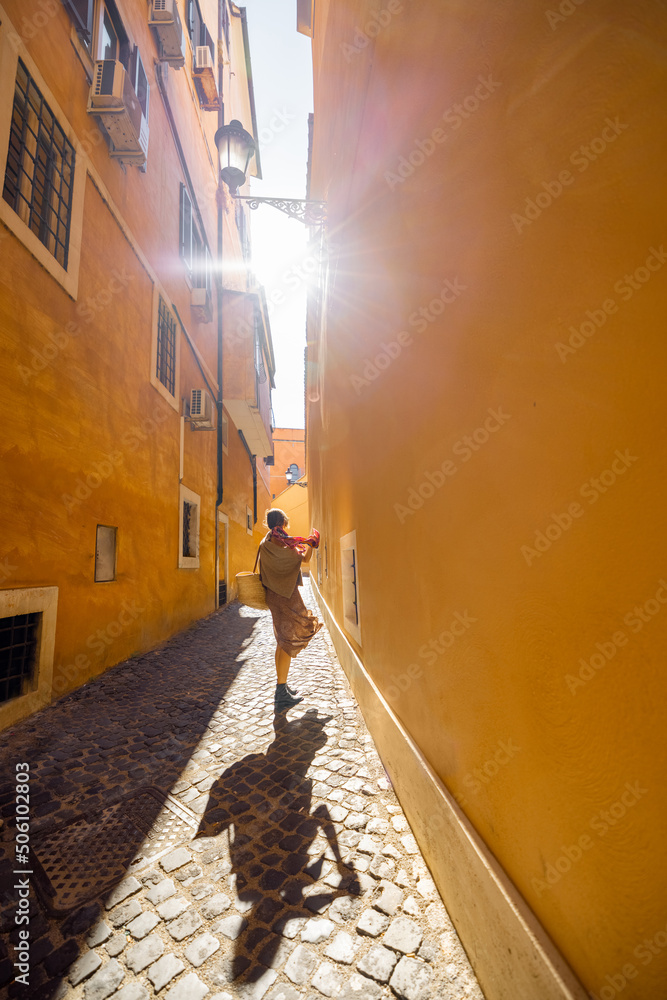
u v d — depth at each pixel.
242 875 1.82
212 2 11.10
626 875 0.79
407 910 1.61
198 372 9.55
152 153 6.70
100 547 4.83
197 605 8.75
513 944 1.11
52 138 4.07
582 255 0.90
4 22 3.29
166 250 7.39
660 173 0.72
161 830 2.12
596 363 0.87
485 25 1.32
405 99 2.19
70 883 1.78
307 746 3.02
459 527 1.54
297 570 3.82
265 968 1.41
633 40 0.77
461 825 1.46
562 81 0.95
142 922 1.59
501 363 1.24
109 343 5.04
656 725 0.73
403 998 1.30
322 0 6.17
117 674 4.74
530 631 1.09
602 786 0.85
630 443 0.79
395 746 2.36
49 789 2.49
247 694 4.21
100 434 4.78
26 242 3.48
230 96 13.20
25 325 3.50
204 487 9.63
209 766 2.76
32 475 3.58
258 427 14.92
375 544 2.96
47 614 3.75
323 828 2.11
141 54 6.23
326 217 5.65
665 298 0.71
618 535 0.81
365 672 3.40
